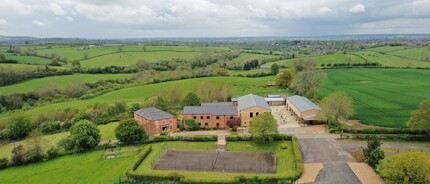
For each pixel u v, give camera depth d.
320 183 62.78
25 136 113.31
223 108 108.31
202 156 79.12
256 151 82.75
